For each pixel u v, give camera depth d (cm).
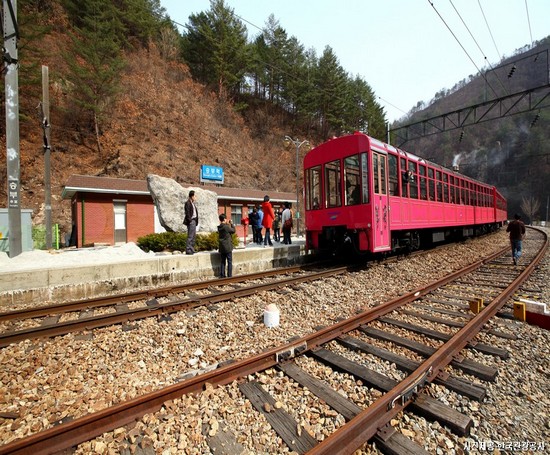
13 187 840
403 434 232
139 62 4066
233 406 265
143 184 1902
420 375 289
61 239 2102
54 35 3331
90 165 2834
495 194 2348
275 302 560
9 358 364
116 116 3353
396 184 934
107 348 383
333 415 251
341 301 581
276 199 2512
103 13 3192
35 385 307
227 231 804
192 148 3691
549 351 381
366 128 5134
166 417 247
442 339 401
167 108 3941
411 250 1152
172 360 358
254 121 5044
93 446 219
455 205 1380
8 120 843
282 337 413
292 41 4653
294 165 4809
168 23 4600
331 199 912
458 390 285
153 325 454
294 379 305
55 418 252
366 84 5338
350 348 381
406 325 446
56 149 2805
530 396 289
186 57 4509
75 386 302
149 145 3331
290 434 232
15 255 832
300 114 4794
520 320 477
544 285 694
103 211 1712
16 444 201
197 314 500
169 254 972
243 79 4622
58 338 418
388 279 770
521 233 975
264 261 1016
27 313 503
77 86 2880
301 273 866
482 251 1402
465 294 630
